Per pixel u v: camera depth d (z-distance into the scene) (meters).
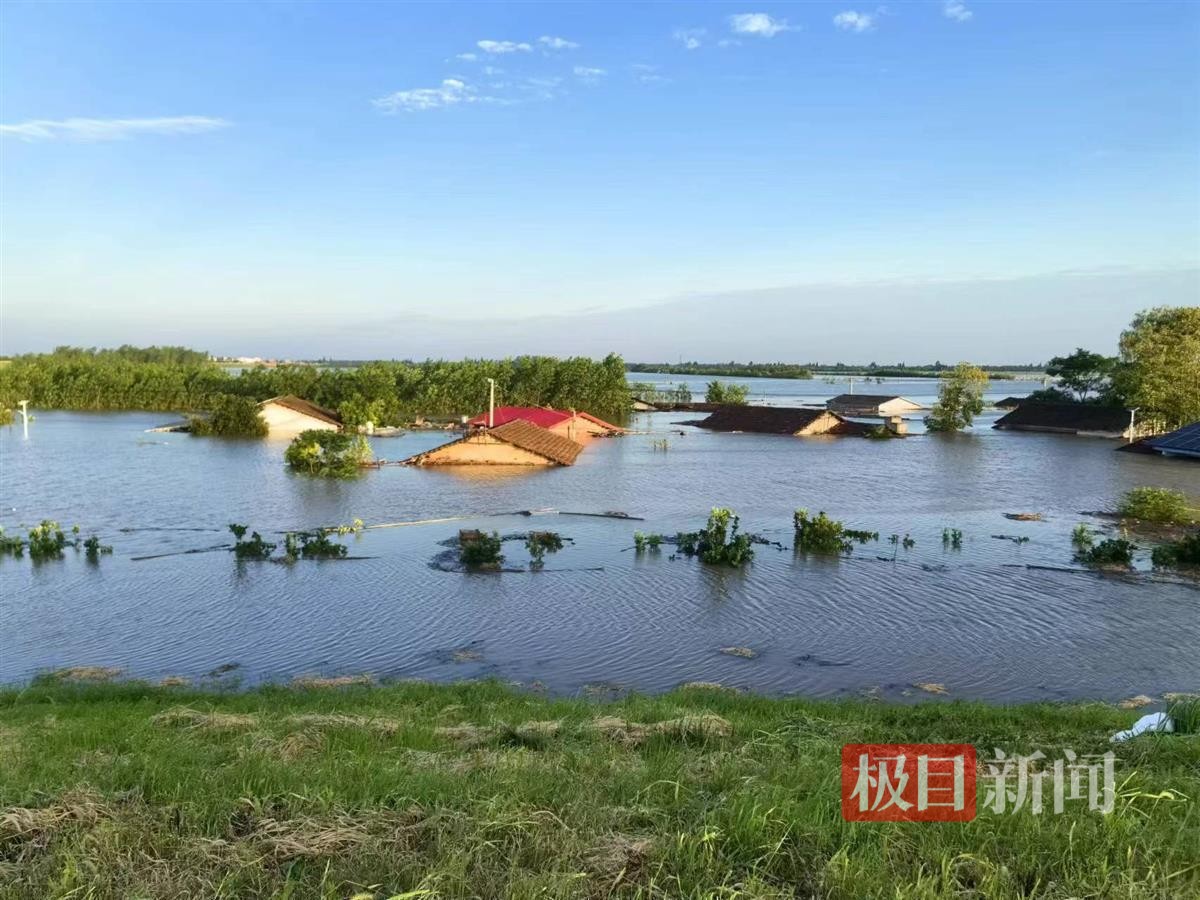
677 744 7.67
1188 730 8.34
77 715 9.21
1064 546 21.02
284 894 4.09
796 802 5.34
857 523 24.19
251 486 30.44
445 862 4.36
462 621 14.53
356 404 55.72
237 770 6.00
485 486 31.16
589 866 4.42
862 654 13.01
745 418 60.75
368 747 7.31
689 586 16.84
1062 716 9.34
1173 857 4.51
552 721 8.49
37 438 47.78
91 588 16.53
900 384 192.50
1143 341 53.75
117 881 4.30
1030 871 4.42
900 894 4.05
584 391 71.12
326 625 14.32
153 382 72.44
